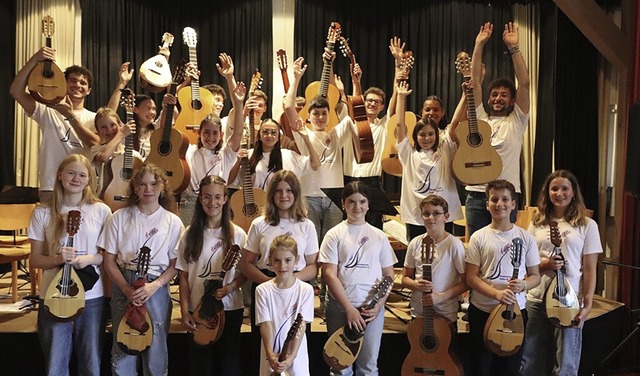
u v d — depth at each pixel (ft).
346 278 12.01
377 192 13.44
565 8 16.87
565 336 12.41
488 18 22.99
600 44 17.03
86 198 11.66
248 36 23.24
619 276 16.78
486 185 13.62
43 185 14.15
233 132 14.44
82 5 21.80
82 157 11.60
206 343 11.51
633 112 13.55
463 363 13.16
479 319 12.30
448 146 14.23
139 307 11.19
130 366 11.51
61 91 13.74
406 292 16.89
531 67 22.81
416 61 23.32
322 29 23.30
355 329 11.61
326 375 13.26
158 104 22.80
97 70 22.13
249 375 13.05
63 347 11.29
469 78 14.12
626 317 16.48
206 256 11.80
